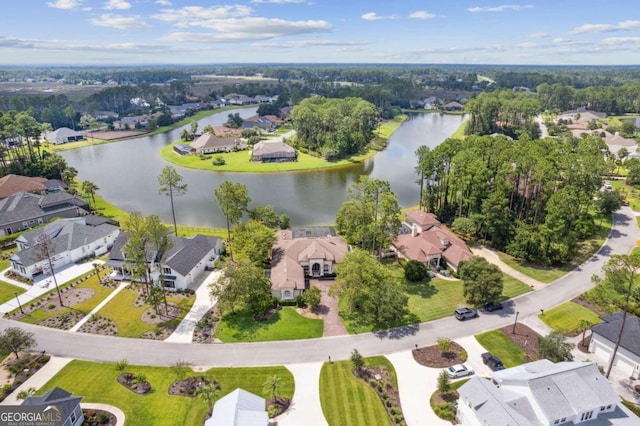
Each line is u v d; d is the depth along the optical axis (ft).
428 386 168.86
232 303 209.26
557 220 261.03
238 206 284.20
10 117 499.10
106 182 482.28
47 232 289.74
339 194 440.45
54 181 426.51
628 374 173.58
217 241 287.28
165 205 403.34
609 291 231.30
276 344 195.31
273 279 240.53
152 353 188.96
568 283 246.88
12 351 177.99
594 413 142.92
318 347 193.26
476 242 310.24
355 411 156.66
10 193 379.35
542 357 181.27
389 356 186.70
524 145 364.17
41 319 214.28
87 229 296.92
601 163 331.77
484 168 302.04
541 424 139.74
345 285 210.79
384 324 210.59
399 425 149.69
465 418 148.46
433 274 263.08
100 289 243.60
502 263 274.98
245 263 220.64
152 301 210.59
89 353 188.96
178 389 166.91
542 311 219.41
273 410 155.33
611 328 182.60
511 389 151.33
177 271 240.73
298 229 305.94
